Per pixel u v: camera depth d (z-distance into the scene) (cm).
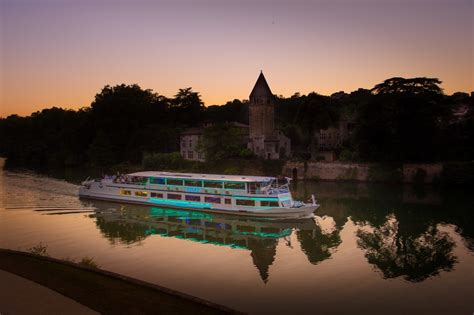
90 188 5950
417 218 4734
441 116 7969
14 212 4884
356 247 3581
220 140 9131
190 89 14638
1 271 2162
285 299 2450
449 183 7300
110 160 11362
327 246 3616
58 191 6538
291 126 11000
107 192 5803
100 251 3356
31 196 6025
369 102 8375
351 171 8244
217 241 3762
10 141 14825
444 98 8000
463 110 10356
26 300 1728
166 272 2877
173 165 9606
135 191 5572
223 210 4969
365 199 6088
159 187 5462
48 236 3806
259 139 9412
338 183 8062
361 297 2502
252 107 9650
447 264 3125
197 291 2547
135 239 3772
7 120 16588
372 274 2898
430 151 7900
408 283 2734
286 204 4722
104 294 1845
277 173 8794
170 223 4494
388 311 2311
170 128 11762
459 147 7912
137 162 11294
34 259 2492
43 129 15262
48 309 1631
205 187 5116
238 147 9288
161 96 14712
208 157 9212
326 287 2650
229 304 2366
